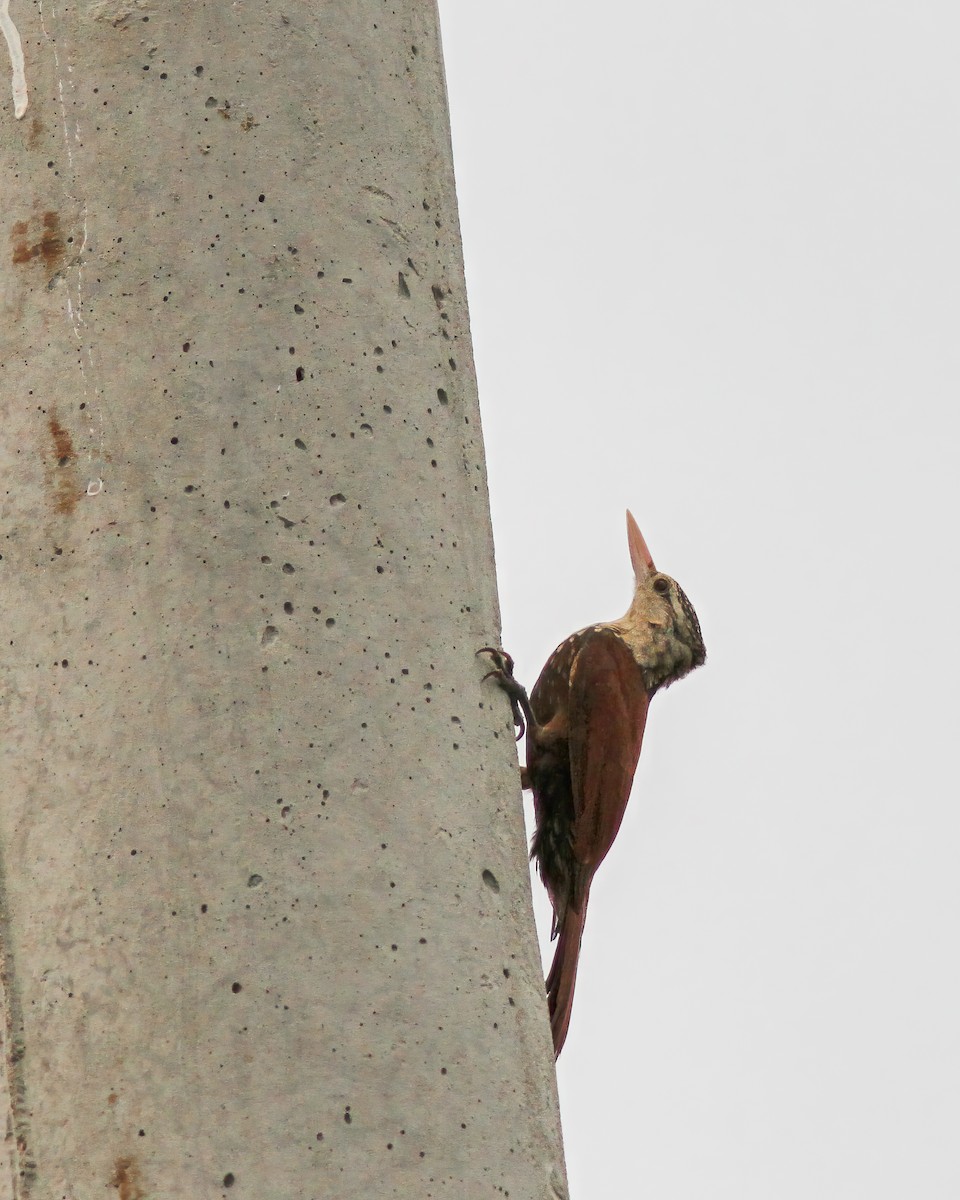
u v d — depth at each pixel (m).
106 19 9.08
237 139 8.97
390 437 8.81
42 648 8.27
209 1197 7.43
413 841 8.20
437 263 9.48
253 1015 7.68
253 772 8.01
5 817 8.12
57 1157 7.61
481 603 9.01
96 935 7.83
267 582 8.29
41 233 8.84
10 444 8.59
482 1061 8.05
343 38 9.45
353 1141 7.63
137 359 8.56
